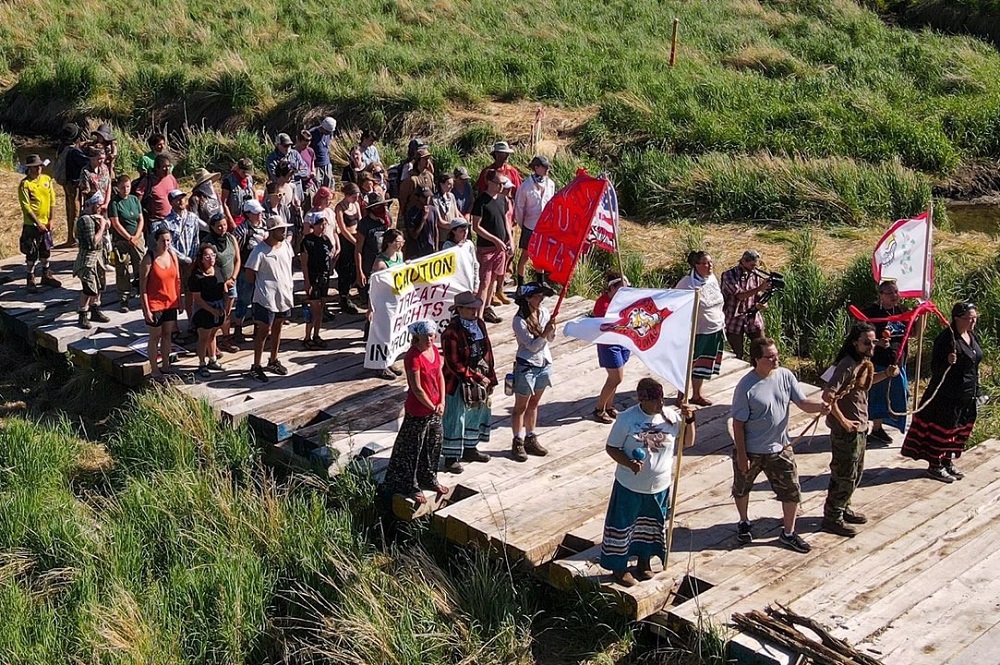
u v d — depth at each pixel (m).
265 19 30.80
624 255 17.03
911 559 9.14
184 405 11.35
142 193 14.12
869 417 11.05
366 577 9.09
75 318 13.83
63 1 31.52
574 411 11.68
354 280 13.76
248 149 22.81
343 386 12.08
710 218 19.39
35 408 12.87
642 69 26.41
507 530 9.42
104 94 26.42
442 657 8.51
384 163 22.14
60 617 8.91
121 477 10.99
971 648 8.03
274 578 9.41
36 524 9.99
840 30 30.59
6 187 19.86
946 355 10.16
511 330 13.63
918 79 26.23
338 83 25.52
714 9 32.44
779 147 21.84
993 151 22.61
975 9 31.36
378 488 10.28
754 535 9.48
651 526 8.64
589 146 22.66
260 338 12.05
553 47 28.28
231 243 12.34
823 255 17.34
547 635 9.06
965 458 10.98
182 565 9.54
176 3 31.77
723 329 11.65
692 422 8.89
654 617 8.69
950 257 16.69
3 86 27.75
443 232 13.67
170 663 8.50
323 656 8.71
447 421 10.30
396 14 31.55
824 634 8.05
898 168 20.27
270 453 11.43
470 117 24.02
